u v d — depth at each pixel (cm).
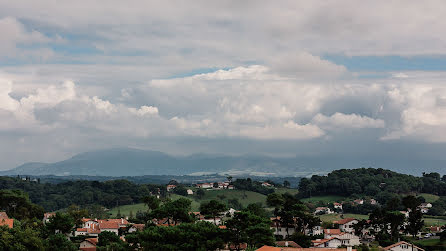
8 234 13775
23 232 14250
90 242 18262
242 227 13950
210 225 14212
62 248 15388
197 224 14212
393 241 19225
